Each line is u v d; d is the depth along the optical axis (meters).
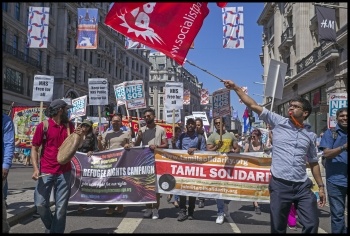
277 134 4.30
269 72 7.33
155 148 6.95
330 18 17.38
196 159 6.79
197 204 9.00
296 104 4.26
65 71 44.72
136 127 15.82
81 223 6.44
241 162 6.66
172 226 6.30
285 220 4.21
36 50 38.56
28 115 13.46
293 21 30.33
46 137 5.15
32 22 13.60
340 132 4.95
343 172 4.86
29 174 15.19
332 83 21.88
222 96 7.60
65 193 5.10
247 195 6.61
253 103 4.46
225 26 14.04
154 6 5.67
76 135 4.99
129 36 5.66
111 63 62.12
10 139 4.61
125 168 7.03
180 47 5.68
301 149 4.19
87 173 7.12
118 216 7.12
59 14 43.66
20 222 6.51
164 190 6.83
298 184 4.14
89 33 15.55
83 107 14.56
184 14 5.68
